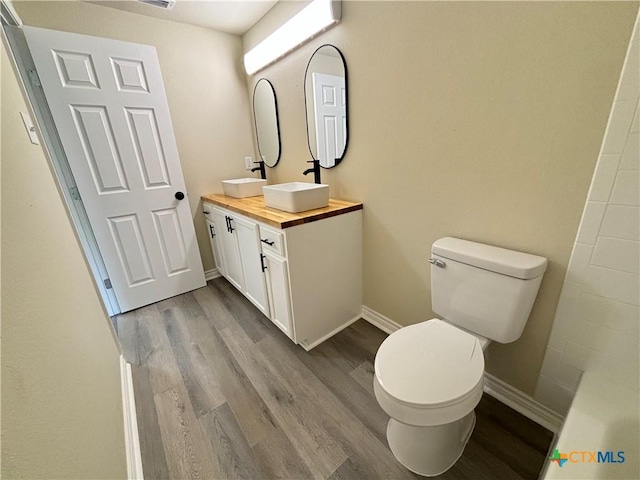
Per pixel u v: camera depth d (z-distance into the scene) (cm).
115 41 177
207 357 162
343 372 148
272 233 148
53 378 60
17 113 89
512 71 94
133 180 202
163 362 159
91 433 73
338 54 153
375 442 112
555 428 111
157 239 220
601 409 85
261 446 112
